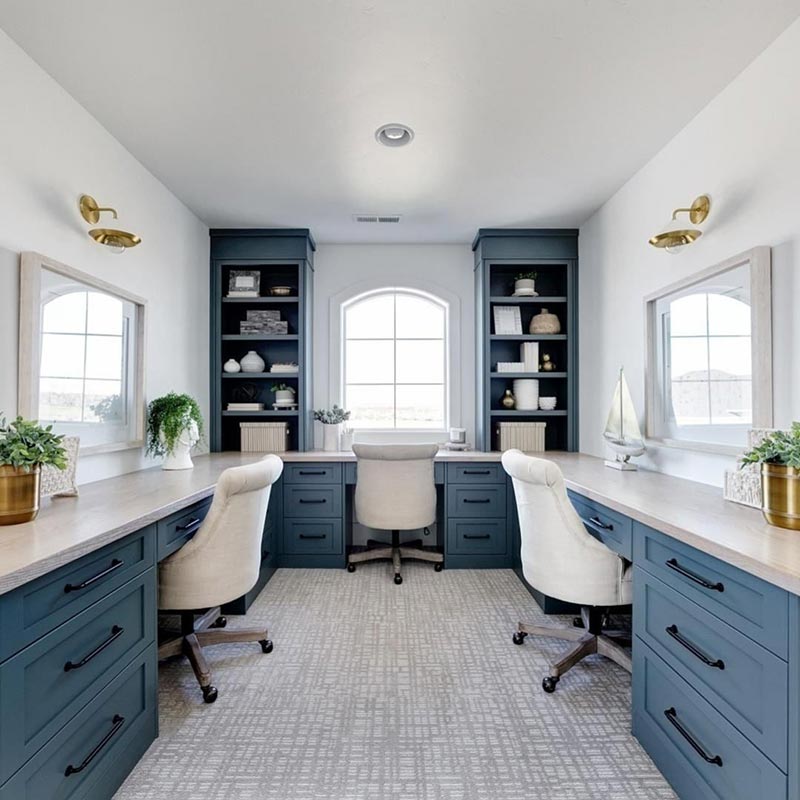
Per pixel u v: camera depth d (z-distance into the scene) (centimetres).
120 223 231
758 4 151
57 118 190
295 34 163
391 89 193
